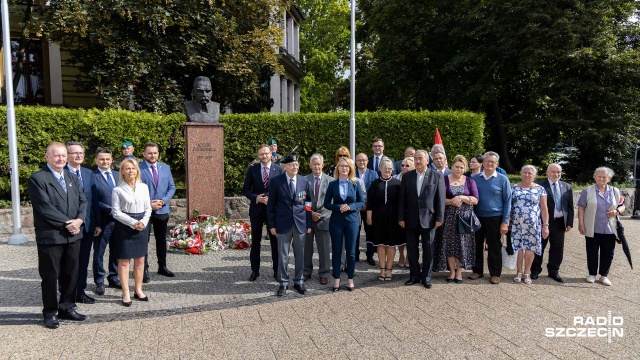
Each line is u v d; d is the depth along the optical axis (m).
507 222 6.38
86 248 5.80
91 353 4.26
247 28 16.11
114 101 13.24
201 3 13.95
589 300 5.68
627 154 17.67
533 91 17.88
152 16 12.48
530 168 6.59
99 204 6.15
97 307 5.61
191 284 6.56
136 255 5.70
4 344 4.48
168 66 14.68
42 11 13.52
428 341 4.44
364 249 8.95
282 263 6.04
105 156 6.45
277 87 25.31
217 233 8.79
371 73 25.52
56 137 11.15
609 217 6.30
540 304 5.52
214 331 4.77
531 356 4.09
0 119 10.52
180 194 12.73
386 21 22.89
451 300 5.71
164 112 14.24
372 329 4.77
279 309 5.46
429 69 22.84
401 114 13.02
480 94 19.69
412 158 7.06
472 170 7.43
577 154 19.45
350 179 6.30
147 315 5.30
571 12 16.22
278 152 12.96
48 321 4.92
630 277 6.74
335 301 5.74
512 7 17.45
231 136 12.86
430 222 6.26
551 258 6.67
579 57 15.90
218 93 17.34
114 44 13.02
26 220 10.48
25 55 17.41
